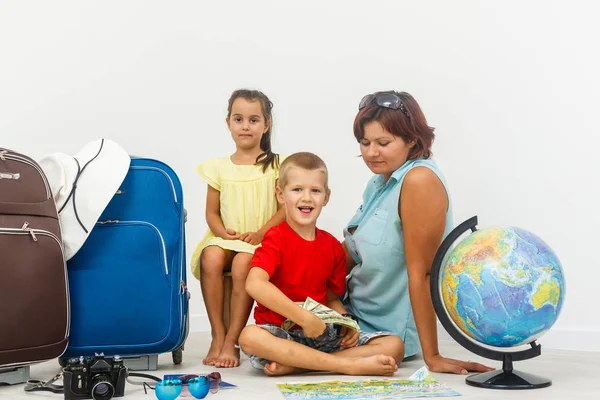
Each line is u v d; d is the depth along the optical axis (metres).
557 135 2.45
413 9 2.77
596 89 2.38
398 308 1.98
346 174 2.89
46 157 1.82
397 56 2.80
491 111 2.59
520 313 1.52
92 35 2.84
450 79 2.68
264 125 2.30
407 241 1.86
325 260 1.94
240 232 2.22
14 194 1.65
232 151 3.05
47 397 1.53
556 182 2.44
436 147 2.71
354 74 2.88
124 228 1.83
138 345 1.83
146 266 1.83
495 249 1.55
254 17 3.01
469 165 2.63
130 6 2.89
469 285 1.54
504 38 2.57
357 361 1.73
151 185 1.87
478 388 1.57
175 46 2.95
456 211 2.66
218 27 3.00
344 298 2.08
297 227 1.92
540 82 2.49
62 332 1.70
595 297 2.35
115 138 2.86
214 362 1.98
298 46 2.96
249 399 1.47
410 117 1.92
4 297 1.60
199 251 2.22
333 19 2.92
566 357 2.11
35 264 1.65
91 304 1.80
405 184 1.87
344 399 1.44
